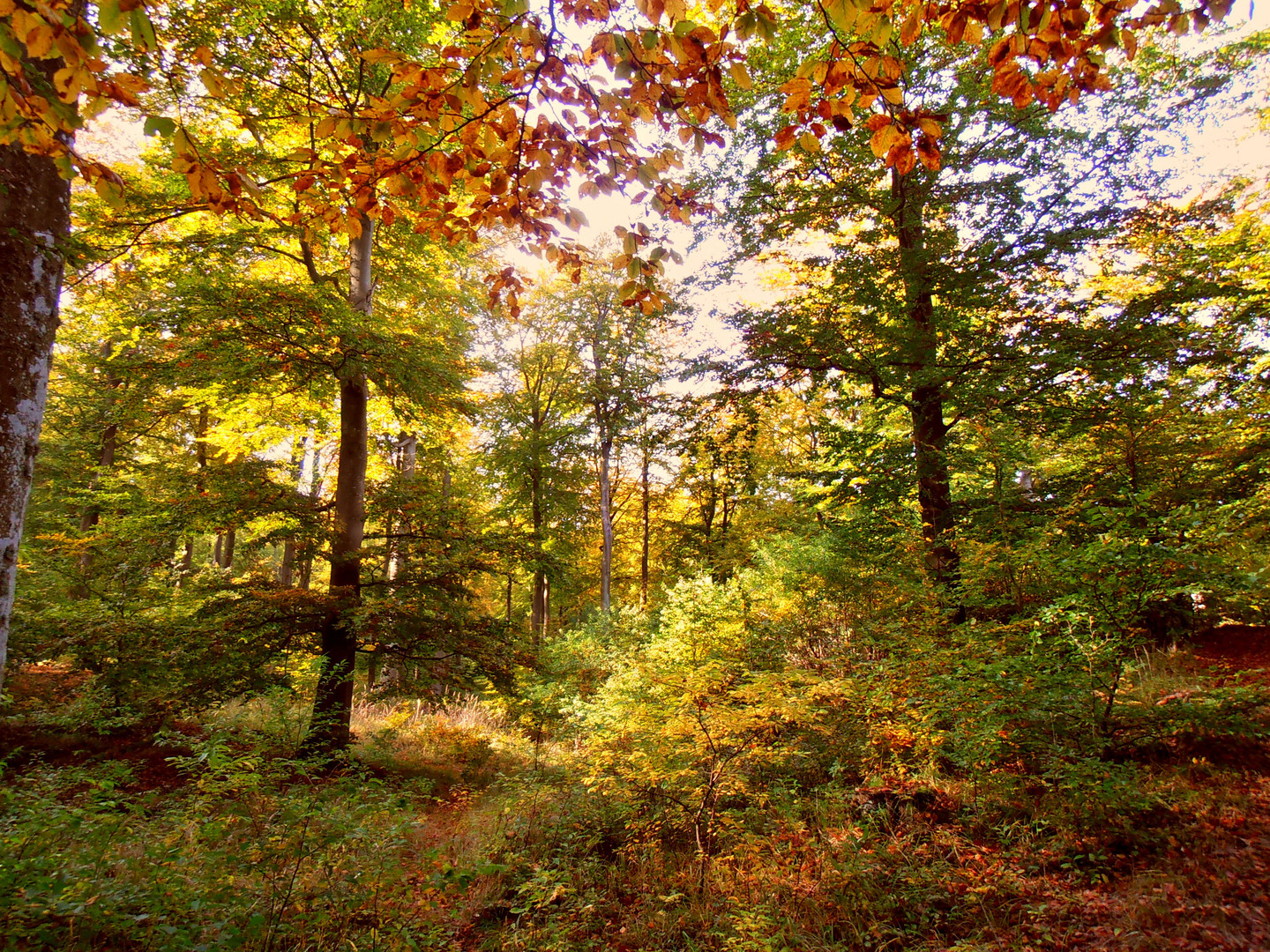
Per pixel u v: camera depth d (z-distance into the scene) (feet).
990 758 16.30
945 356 28.22
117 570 29.37
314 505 32.71
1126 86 27.73
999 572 21.94
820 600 34.63
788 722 20.85
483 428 63.10
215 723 27.63
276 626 29.30
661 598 64.08
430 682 32.40
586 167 9.83
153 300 28.07
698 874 15.71
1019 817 15.29
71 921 9.55
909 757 19.08
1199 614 25.91
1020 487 28.30
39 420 10.59
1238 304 25.22
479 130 9.00
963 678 18.26
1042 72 7.69
